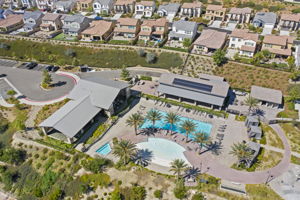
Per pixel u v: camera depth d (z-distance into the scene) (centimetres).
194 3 14062
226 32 12094
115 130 7469
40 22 13512
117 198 5509
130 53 10838
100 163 6178
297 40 10856
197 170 6178
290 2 14362
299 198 5525
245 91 8806
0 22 13212
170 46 11081
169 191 5725
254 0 14725
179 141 7081
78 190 5953
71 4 15450
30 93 9056
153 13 14350
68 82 9669
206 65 9900
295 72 8619
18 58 11538
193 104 8400
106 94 7900
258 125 7500
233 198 5534
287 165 6269
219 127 7506
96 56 10988
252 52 10031
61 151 6700
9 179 6506
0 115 8094
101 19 13950
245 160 6262
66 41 11719
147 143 7025
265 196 5562
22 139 7119
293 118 7650
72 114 7262
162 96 8819
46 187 6172
